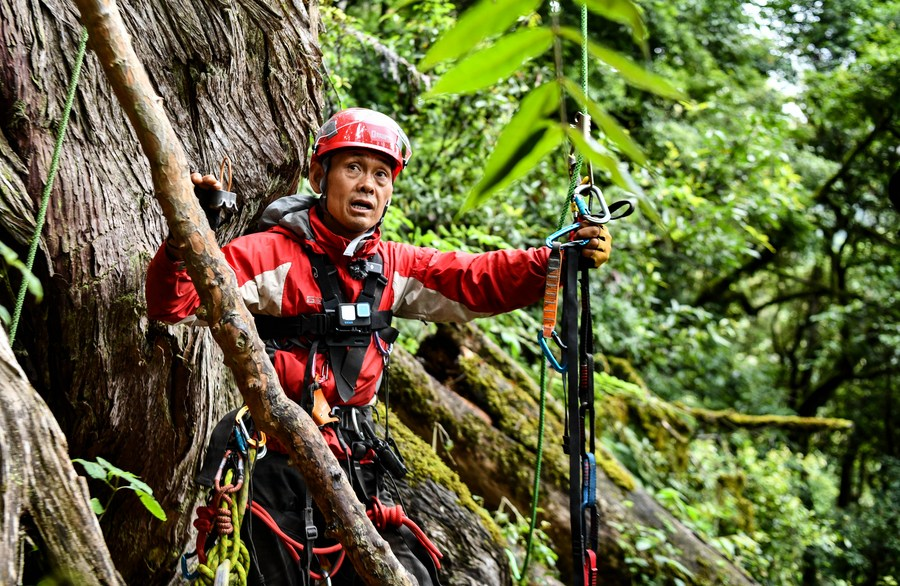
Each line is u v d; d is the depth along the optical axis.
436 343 5.54
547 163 6.65
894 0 11.40
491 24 0.78
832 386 15.08
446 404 5.14
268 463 2.35
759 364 14.67
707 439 9.27
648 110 9.98
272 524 2.28
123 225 2.44
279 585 2.30
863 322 14.01
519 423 5.33
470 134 6.24
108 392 2.51
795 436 11.98
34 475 1.60
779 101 11.38
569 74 8.73
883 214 14.18
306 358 2.38
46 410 1.65
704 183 8.80
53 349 2.43
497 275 2.52
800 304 15.77
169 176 1.53
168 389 2.63
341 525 1.61
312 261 2.42
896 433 14.77
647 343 8.53
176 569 2.91
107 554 1.67
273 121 3.04
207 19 2.80
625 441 7.33
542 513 5.13
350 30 5.53
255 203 3.05
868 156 13.09
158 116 1.50
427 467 4.21
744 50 11.36
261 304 2.38
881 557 11.02
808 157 12.52
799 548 8.27
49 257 2.32
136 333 2.48
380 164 2.47
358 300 2.45
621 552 5.29
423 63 0.79
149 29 2.70
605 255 2.38
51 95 2.36
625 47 9.75
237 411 2.28
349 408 2.43
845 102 11.92
